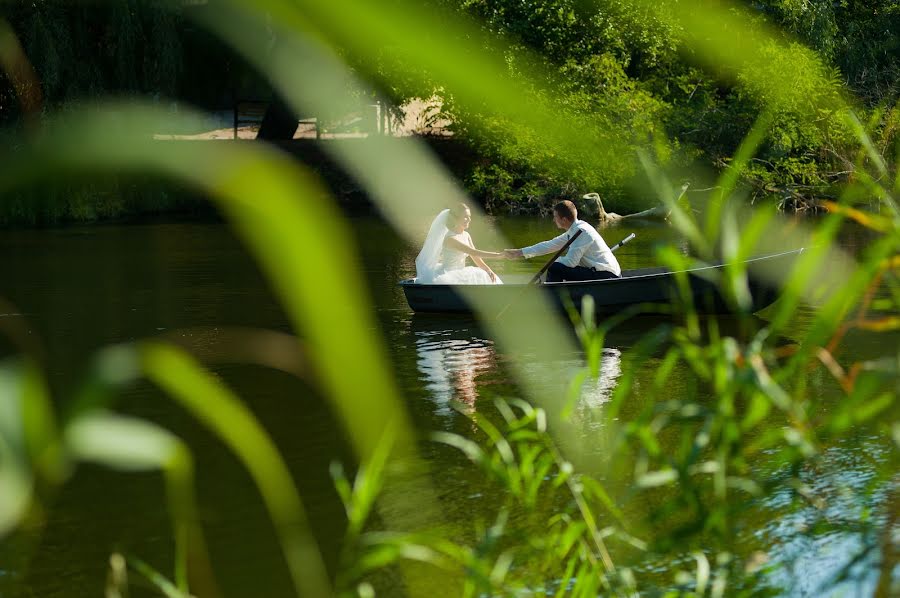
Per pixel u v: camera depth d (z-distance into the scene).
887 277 5.49
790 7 65.56
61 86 63.03
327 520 15.47
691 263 5.61
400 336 31.34
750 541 13.12
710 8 2.72
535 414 8.00
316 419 21.55
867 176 5.82
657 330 5.92
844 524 13.51
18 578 13.44
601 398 22.70
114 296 38.72
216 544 14.53
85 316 34.53
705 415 5.84
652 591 8.89
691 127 62.66
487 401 22.98
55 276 44.16
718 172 62.81
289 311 1.23
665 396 22.64
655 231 61.00
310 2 1.31
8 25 1.73
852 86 67.75
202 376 1.55
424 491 15.05
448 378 25.44
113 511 16.09
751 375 5.39
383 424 1.30
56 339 30.58
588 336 6.55
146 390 23.97
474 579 6.97
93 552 14.38
